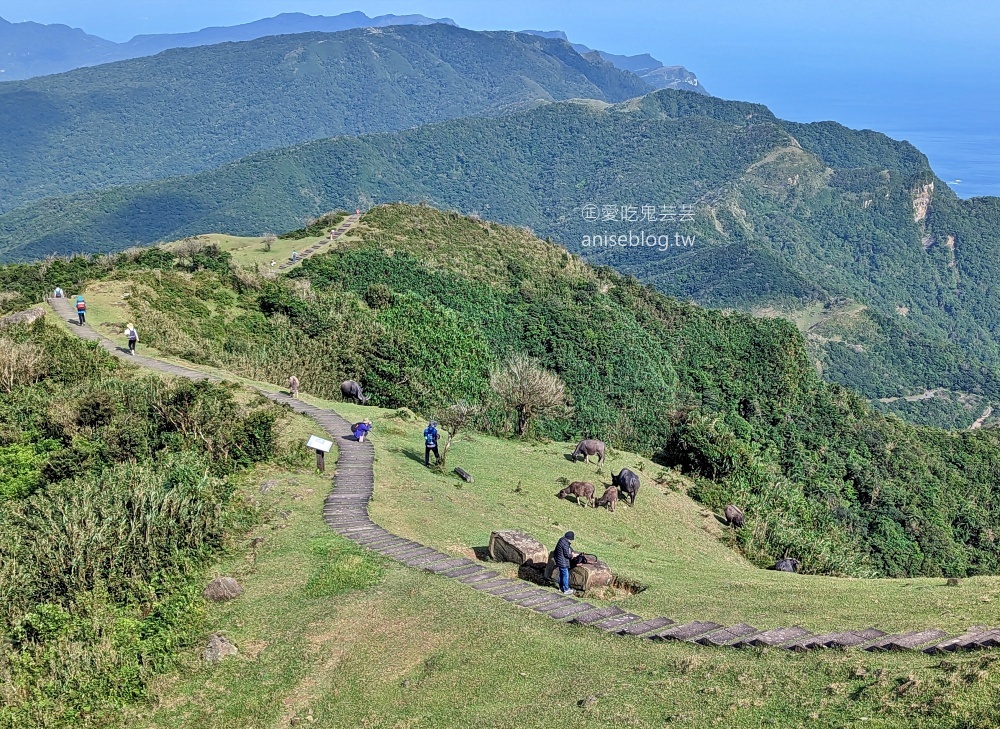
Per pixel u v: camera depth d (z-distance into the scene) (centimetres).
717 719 1359
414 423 4047
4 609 1844
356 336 5650
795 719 1330
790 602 2089
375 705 1534
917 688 1349
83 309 4697
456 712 1490
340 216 11281
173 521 2156
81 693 1584
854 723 1278
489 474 3391
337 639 1777
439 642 1761
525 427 4512
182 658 1705
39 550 1992
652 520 3350
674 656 1680
